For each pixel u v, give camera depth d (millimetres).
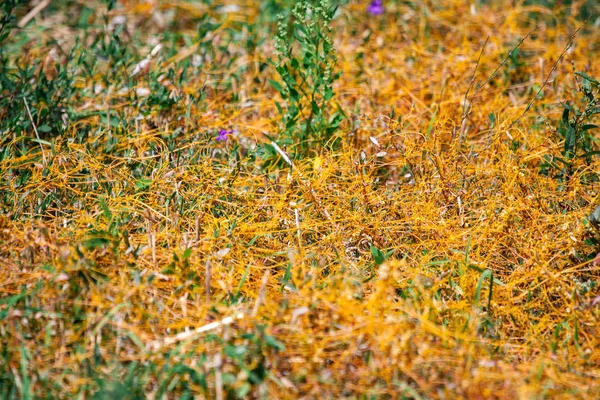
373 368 2646
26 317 2811
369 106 4852
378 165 4039
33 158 4070
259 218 3725
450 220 3584
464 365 2699
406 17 6195
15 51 5410
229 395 2559
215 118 4641
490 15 6102
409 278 3250
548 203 3705
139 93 4621
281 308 2787
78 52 5441
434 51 5832
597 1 6281
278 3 5906
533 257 3299
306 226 3584
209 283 3014
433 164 3867
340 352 2785
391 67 5332
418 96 5035
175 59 5223
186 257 3053
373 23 6074
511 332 3086
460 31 5977
